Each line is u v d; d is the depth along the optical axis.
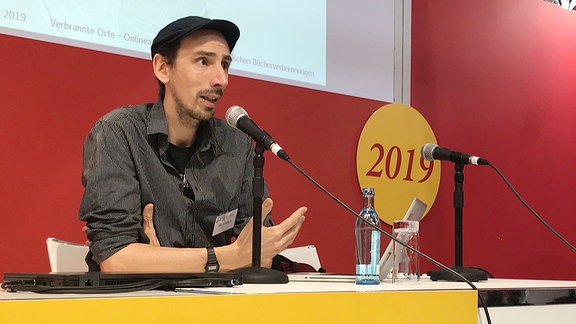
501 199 4.71
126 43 3.18
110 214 1.91
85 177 2.01
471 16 4.61
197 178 2.19
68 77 3.02
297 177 3.74
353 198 3.97
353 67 4.02
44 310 0.90
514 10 4.86
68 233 3.01
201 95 2.09
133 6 3.20
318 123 3.84
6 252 2.85
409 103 4.27
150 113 2.12
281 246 1.89
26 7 2.92
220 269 1.85
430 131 4.30
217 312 1.03
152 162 2.09
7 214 2.86
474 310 1.39
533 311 1.50
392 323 1.24
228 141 2.29
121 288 1.18
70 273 1.31
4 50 2.86
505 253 4.71
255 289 1.28
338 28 3.97
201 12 3.40
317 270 2.63
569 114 5.15
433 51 4.40
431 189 4.31
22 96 2.91
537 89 4.97
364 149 3.99
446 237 4.43
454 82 4.50
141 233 1.99
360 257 1.60
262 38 3.62
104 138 2.00
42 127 2.95
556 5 5.14
